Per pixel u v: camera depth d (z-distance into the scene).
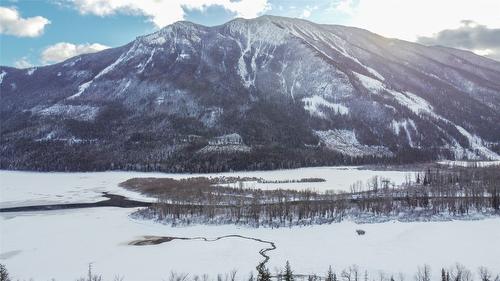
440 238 165.75
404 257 145.75
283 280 125.69
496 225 181.00
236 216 193.25
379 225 184.62
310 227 182.12
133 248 160.38
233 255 150.12
